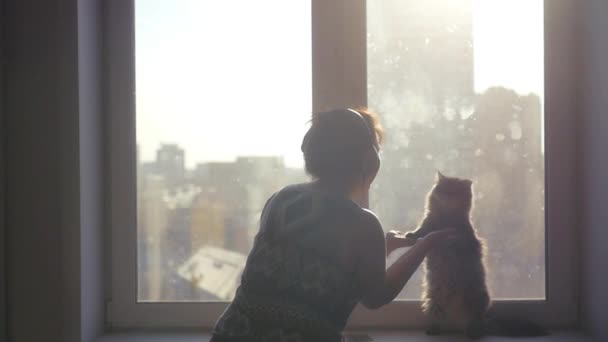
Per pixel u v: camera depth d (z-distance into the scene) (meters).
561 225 1.87
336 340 1.25
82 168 1.77
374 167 1.36
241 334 1.25
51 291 1.77
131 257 1.93
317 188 1.33
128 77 1.92
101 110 1.92
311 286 1.23
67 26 1.75
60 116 1.75
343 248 1.26
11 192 1.77
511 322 1.80
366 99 1.88
